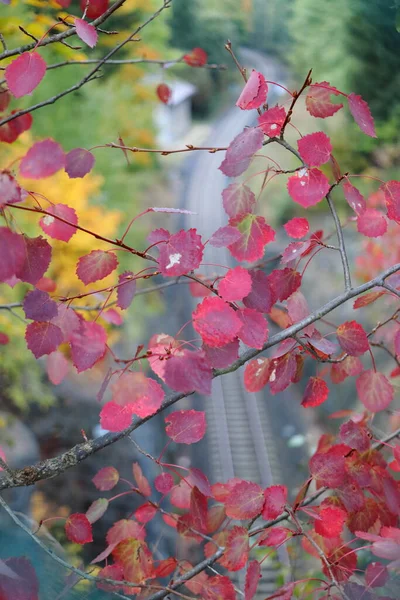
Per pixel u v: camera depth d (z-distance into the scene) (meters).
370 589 1.40
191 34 25.19
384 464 1.81
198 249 1.27
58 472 1.46
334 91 1.40
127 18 5.60
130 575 1.71
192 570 1.69
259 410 13.79
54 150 1.08
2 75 2.43
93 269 1.37
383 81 8.69
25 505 6.11
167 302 16.16
